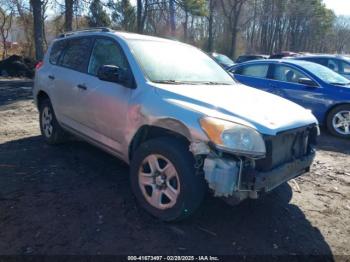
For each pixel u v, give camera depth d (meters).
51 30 31.02
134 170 3.76
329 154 6.50
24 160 5.13
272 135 3.21
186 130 3.29
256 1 50.22
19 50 31.31
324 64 11.60
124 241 3.23
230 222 3.65
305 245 3.37
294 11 58.69
